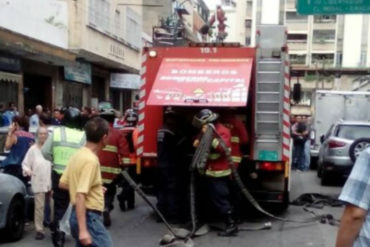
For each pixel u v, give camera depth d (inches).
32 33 804.6
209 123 322.0
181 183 365.7
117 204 428.1
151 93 343.9
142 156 375.2
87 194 186.4
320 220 366.3
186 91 343.0
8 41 636.7
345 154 550.6
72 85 1044.5
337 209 419.5
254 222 366.6
